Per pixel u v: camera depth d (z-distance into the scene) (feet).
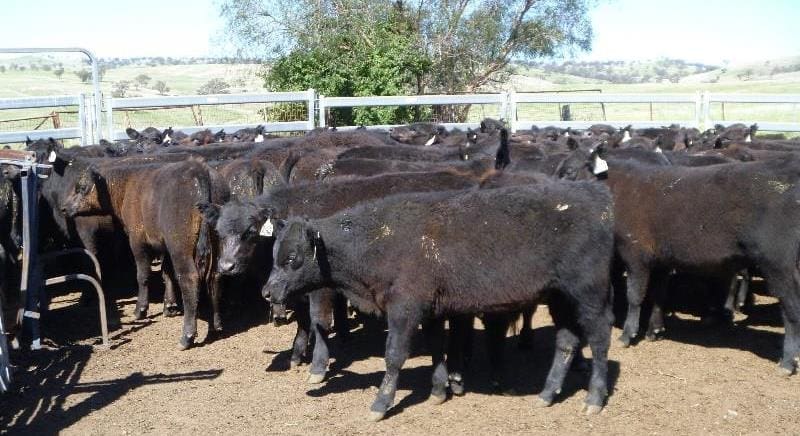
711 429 20.13
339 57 89.10
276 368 25.43
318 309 23.79
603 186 20.76
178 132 55.77
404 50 86.63
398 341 20.83
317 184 25.61
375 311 22.11
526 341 26.45
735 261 24.31
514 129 65.77
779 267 23.07
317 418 21.26
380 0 93.30
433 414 21.43
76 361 26.27
